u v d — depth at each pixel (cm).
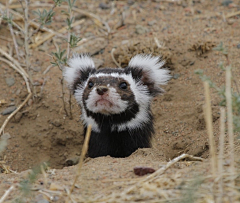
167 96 1288
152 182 693
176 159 776
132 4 1658
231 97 718
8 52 1432
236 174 666
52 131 1256
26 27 1227
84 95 1022
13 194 689
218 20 1498
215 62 1298
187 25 1495
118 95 962
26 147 1235
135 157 922
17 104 1301
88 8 1645
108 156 928
